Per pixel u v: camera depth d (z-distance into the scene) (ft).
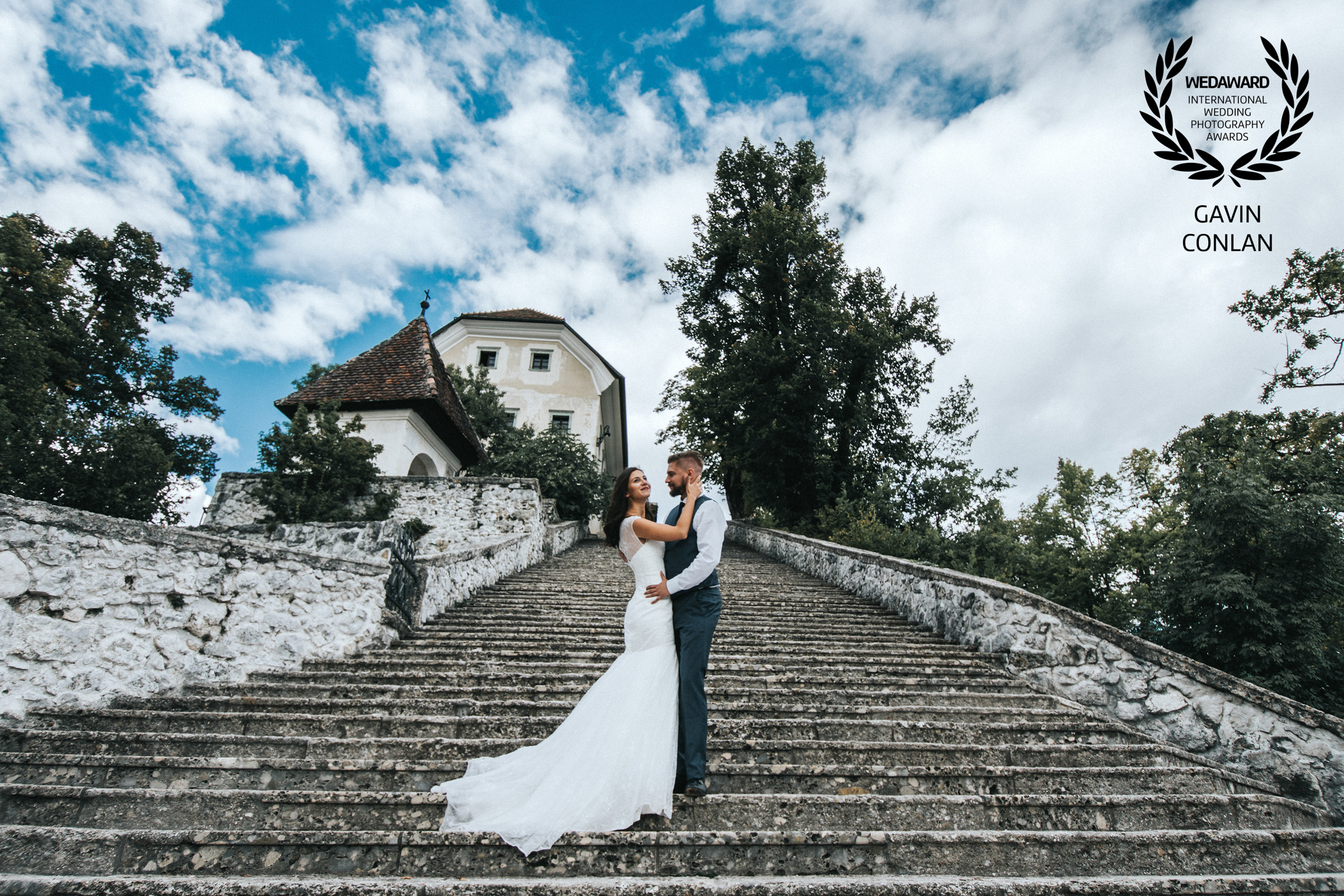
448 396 65.36
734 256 97.45
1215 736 18.10
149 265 78.07
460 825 10.80
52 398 50.65
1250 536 43.29
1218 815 13.47
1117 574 73.51
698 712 11.80
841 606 33.50
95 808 11.40
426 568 28.09
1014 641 22.31
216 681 18.76
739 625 28.14
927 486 87.51
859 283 91.25
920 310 90.89
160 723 15.43
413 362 63.05
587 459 76.07
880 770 13.61
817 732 15.96
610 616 29.96
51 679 15.66
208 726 15.40
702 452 97.04
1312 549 41.24
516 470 71.46
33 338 48.06
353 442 47.37
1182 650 43.88
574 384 109.19
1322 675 39.52
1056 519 82.53
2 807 11.39
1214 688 18.48
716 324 99.09
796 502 88.99
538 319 110.01
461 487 54.90
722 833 10.68
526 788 11.21
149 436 52.06
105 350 72.74
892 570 32.71
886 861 10.88
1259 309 66.23
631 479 13.30
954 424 93.04
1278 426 68.69
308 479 46.42
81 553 16.69
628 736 11.14
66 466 46.06
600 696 11.74
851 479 88.53
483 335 111.04
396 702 16.85
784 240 88.84
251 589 20.15
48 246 72.79
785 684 20.03
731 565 52.29
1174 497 73.56
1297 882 10.25
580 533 75.61
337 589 22.49
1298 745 17.07
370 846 10.34
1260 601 40.11
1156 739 18.69
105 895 8.63
